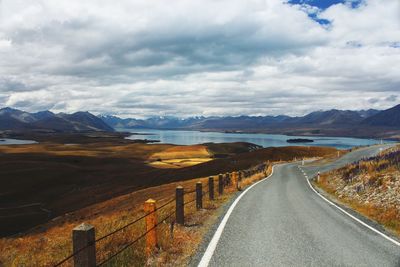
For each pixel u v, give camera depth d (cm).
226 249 866
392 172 2114
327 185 2912
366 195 1956
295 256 822
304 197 2061
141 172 10225
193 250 857
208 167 7862
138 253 795
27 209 6981
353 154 6950
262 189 2431
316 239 997
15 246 1335
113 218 1672
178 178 7356
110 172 10944
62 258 826
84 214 3681
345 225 1233
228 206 1586
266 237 1000
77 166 11812
